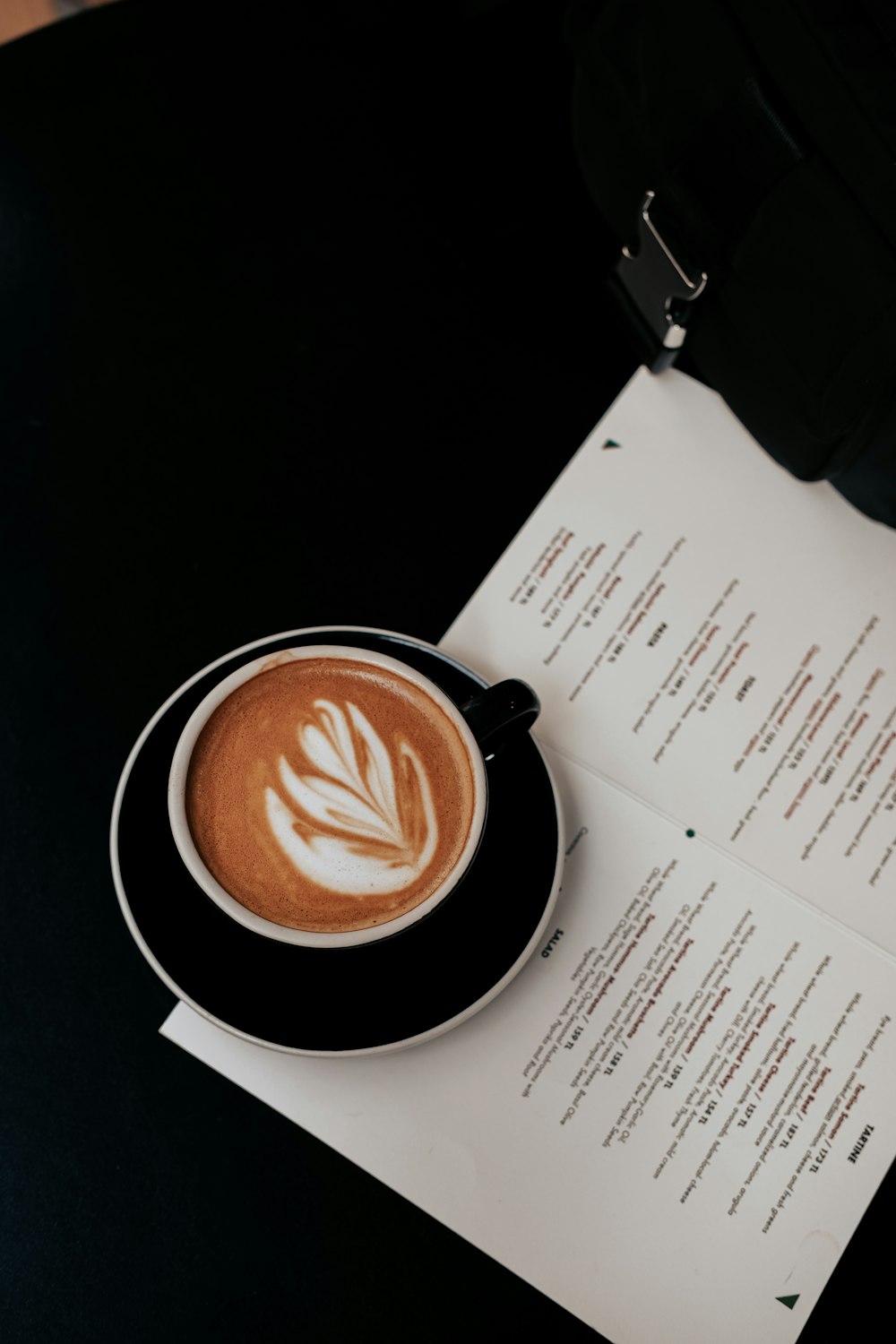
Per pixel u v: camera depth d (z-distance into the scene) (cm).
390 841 45
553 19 58
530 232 55
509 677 49
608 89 50
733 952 46
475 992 44
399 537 51
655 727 49
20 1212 44
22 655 49
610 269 54
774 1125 45
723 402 53
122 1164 44
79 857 47
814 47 41
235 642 49
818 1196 44
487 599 50
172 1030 45
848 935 47
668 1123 45
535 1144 44
